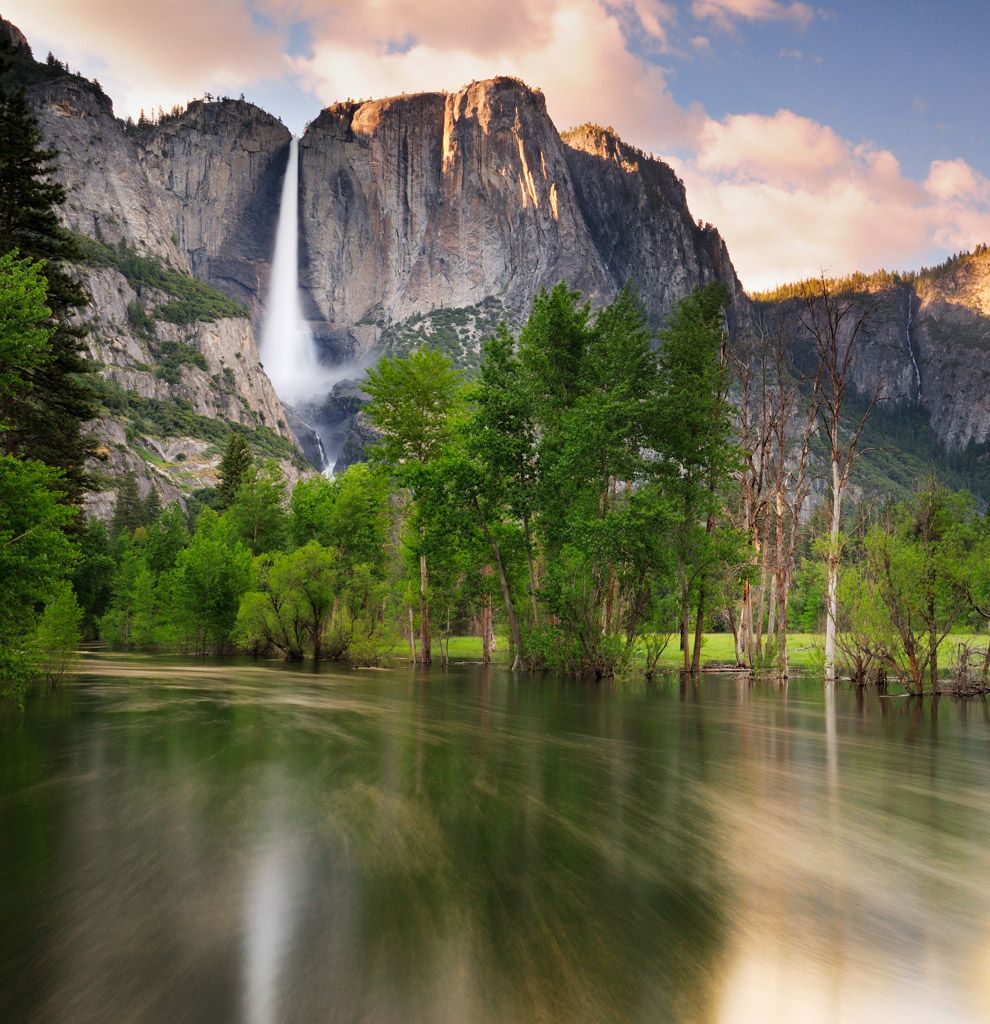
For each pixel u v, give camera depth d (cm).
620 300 4531
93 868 872
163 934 686
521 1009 555
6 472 1967
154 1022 537
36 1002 566
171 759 1579
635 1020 542
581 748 1766
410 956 640
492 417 4428
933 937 707
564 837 1008
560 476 4181
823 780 1443
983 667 3388
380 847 953
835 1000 581
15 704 2597
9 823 1073
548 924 712
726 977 614
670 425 4256
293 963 626
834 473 3653
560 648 4200
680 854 946
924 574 3180
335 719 2241
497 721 2244
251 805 1173
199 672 4350
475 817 1106
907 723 2320
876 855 965
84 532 3906
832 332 3722
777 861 930
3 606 2056
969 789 1379
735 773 1495
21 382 2325
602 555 3922
